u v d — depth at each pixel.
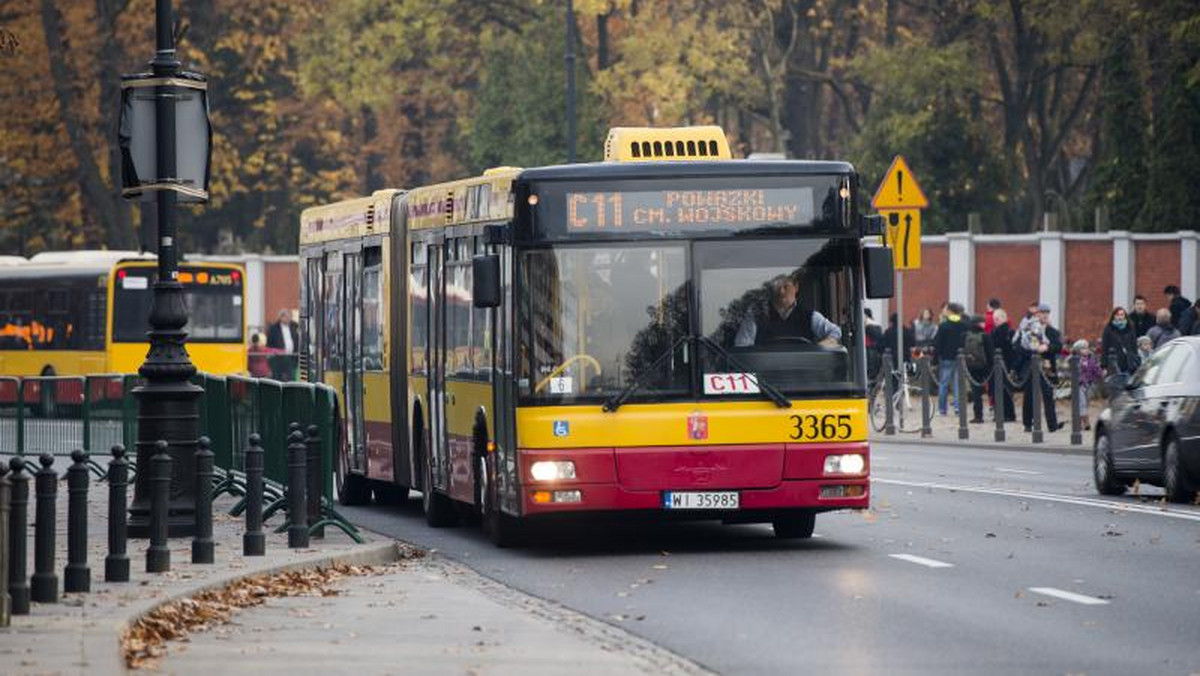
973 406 93.62
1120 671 25.92
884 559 39.50
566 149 157.50
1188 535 43.31
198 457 38.09
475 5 163.00
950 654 27.53
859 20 169.38
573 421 40.44
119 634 28.11
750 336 40.97
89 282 112.44
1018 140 161.75
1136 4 127.00
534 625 30.67
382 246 53.91
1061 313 120.25
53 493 31.84
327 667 26.45
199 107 44.62
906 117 150.88
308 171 169.25
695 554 41.41
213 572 36.19
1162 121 122.12
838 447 40.97
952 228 153.12
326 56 158.50
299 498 41.59
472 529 49.38
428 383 49.59
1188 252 117.88
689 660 27.31
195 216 166.38
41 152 152.62
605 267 40.88
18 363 115.94
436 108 173.75
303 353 63.94
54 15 149.00
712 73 154.00
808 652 27.89
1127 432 53.97
